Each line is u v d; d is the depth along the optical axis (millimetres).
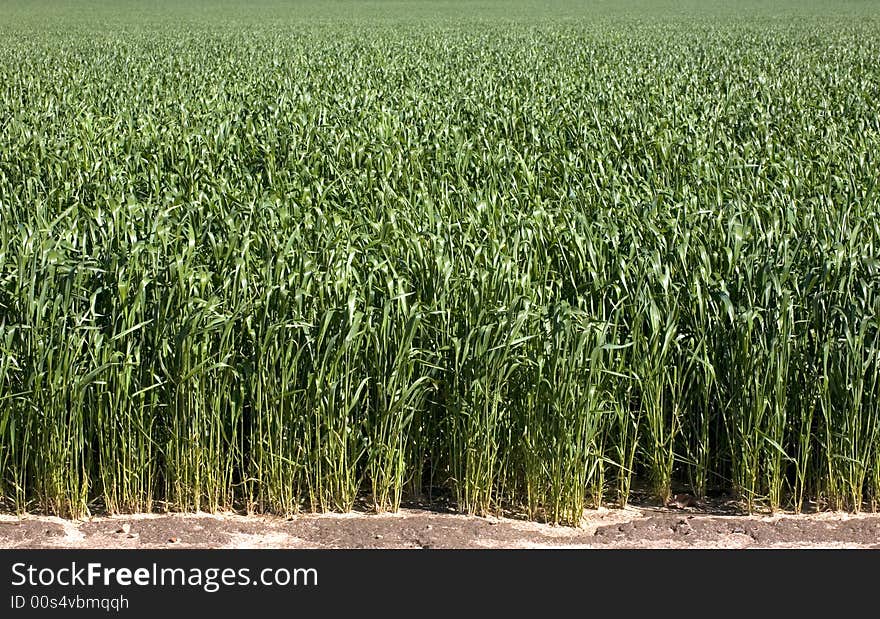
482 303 5746
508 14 66938
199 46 34188
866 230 7496
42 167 10727
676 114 13992
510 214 7902
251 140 11742
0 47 34375
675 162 10797
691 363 5727
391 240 7090
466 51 30297
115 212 7438
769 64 23844
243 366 5535
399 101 16359
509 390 5582
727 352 5781
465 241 6699
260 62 26172
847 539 5305
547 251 6992
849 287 5863
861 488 5605
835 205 8820
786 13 64500
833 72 21188
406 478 5785
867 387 5629
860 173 10367
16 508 5461
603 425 5734
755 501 5738
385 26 50469
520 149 11992
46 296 5520
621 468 5719
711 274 6234
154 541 5188
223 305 5793
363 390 5680
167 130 12547
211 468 5500
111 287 5742
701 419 5867
